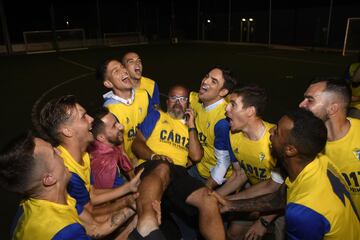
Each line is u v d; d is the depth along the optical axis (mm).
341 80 2311
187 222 2838
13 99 9562
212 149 3350
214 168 3215
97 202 2439
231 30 26094
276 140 1863
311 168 1784
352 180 2402
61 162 1728
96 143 2672
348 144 2328
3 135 6594
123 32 28312
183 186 2451
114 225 2291
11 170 1581
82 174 2252
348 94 2268
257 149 2680
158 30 29797
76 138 2223
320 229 1681
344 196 1803
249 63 15289
